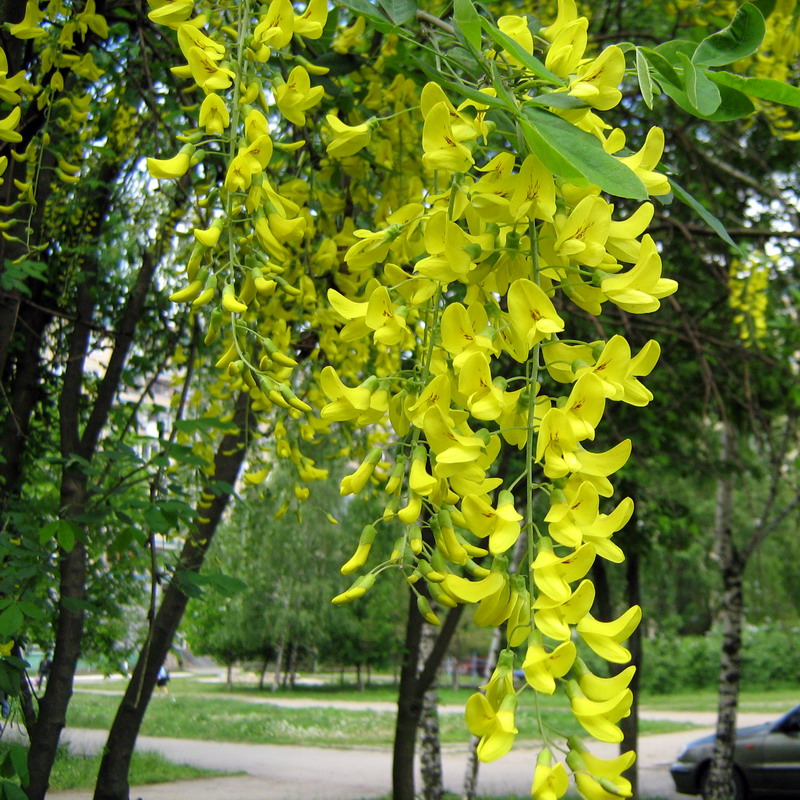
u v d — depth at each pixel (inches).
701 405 260.4
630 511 45.8
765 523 320.8
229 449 156.4
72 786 351.9
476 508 47.0
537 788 39.5
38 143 113.7
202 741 639.8
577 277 52.5
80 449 148.4
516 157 53.3
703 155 203.5
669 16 193.3
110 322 185.0
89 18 97.7
